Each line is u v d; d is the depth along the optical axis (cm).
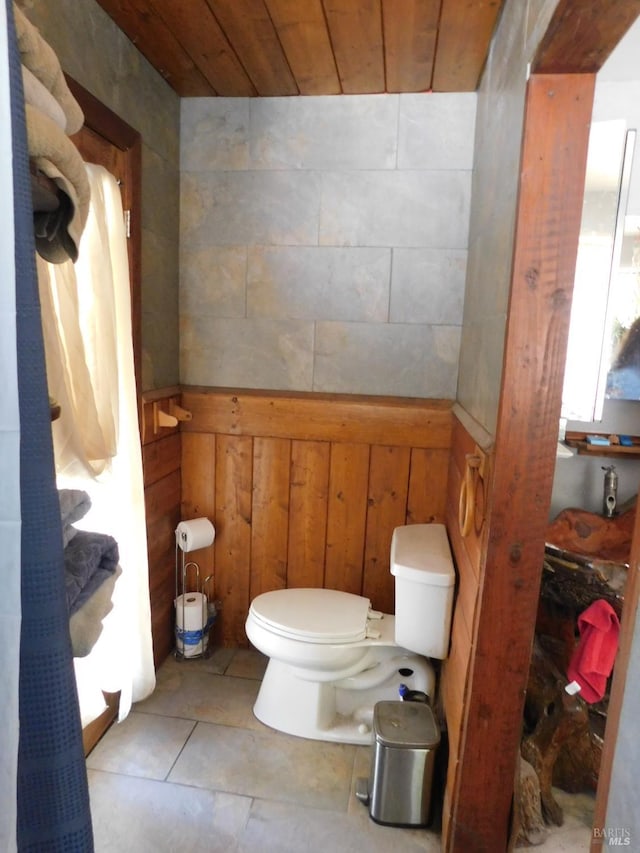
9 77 54
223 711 192
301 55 172
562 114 106
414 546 179
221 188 210
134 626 171
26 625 61
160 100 191
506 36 136
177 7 148
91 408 123
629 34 152
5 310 55
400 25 152
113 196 150
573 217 109
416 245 203
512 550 121
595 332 180
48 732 62
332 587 220
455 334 205
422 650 166
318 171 204
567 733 156
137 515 167
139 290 179
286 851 141
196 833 145
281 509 218
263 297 214
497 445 118
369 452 209
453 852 137
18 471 56
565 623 174
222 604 227
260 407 212
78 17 140
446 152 196
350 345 212
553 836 149
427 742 147
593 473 198
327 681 180
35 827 64
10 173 54
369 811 154
